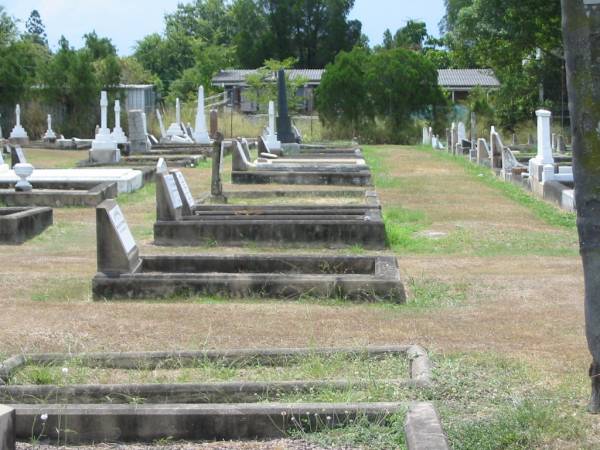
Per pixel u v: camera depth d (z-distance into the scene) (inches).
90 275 379.6
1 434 148.9
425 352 231.6
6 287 349.4
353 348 234.5
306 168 866.8
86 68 1772.9
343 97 1727.4
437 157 1245.1
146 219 585.3
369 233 476.1
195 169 986.1
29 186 649.0
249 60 2728.8
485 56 1437.0
